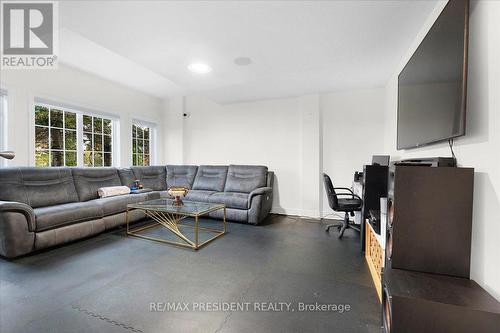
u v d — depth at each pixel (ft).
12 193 8.82
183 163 17.60
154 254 8.25
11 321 4.75
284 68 9.90
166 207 10.38
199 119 17.38
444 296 3.36
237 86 12.46
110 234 10.46
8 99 9.81
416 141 6.01
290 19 6.42
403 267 4.28
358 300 5.62
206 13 6.14
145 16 6.27
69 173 11.03
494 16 3.60
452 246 4.06
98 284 6.23
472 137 4.13
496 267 3.48
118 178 13.24
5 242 7.44
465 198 4.00
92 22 6.55
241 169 14.93
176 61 9.11
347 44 7.83
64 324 4.69
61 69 11.51
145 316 4.97
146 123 16.97
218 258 7.99
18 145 10.09
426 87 5.46
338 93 13.62
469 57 4.21
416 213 4.20
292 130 14.82
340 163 13.66
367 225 7.85
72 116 12.53
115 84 14.33
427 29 6.40
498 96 3.51
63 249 8.61
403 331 3.31
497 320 3.01
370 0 5.68
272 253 8.47
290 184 14.90
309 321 4.89
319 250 8.79
